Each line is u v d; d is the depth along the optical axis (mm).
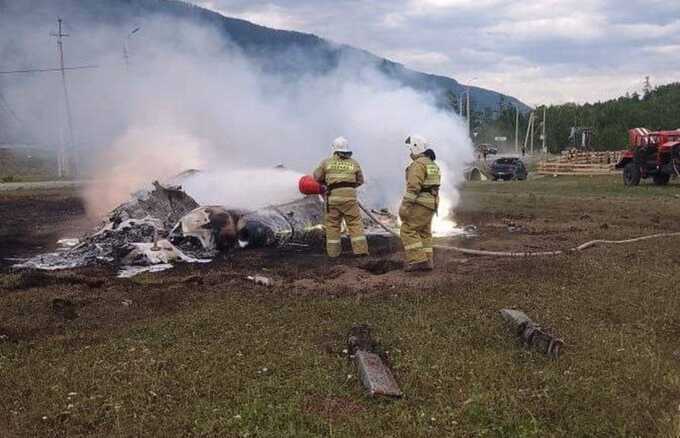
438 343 5117
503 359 4773
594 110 86750
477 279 7410
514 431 3709
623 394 4191
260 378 4480
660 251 9195
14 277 7609
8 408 4094
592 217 13742
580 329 5461
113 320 6016
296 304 6355
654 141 23266
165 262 8703
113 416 3920
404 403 4070
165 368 4656
